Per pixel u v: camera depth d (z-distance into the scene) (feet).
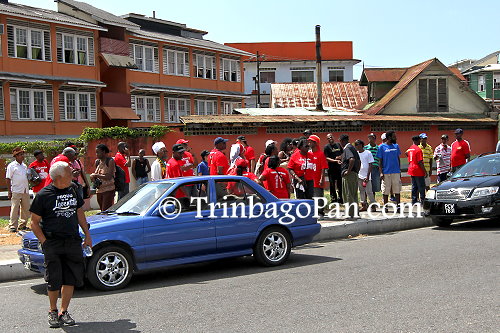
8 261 28.63
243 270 28.35
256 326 17.94
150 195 26.89
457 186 39.78
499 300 19.92
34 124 102.12
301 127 71.92
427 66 102.32
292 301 20.94
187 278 27.02
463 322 17.52
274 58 193.88
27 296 23.95
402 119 75.20
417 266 26.40
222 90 142.51
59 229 18.71
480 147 81.46
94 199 55.42
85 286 25.57
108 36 117.19
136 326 18.56
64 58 107.34
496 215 38.09
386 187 46.03
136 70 120.06
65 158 35.47
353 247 33.76
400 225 42.06
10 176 39.58
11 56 98.27
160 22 133.18
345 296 21.33
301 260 30.25
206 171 46.85
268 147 35.70
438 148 53.72
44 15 103.50
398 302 20.13
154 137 70.13
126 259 24.88
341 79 197.77
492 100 157.58
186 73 131.85
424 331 16.76
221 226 27.32
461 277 23.66
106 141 67.67
